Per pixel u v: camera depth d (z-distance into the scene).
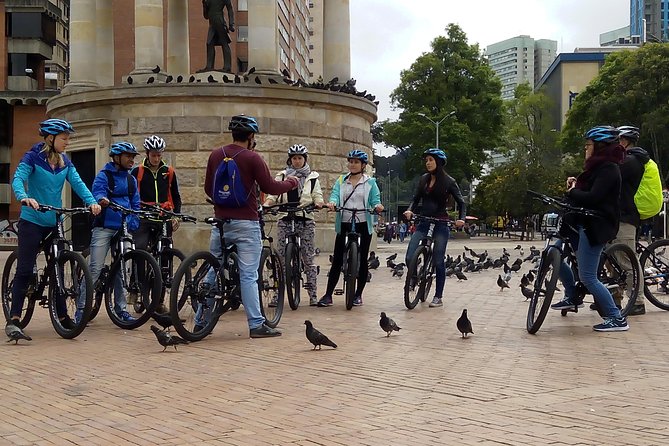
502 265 23.83
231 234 9.80
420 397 6.58
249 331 9.97
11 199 64.94
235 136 9.88
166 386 7.09
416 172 73.19
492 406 6.24
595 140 10.22
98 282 10.88
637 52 64.62
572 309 11.55
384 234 67.62
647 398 6.48
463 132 70.62
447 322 11.26
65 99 26.08
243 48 64.50
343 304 13.48
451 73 73.31
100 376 7.57
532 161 74.44
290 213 12.74
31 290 10.27
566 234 10.61
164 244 11.84
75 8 27.91
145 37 26.20
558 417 5.88
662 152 66.12
